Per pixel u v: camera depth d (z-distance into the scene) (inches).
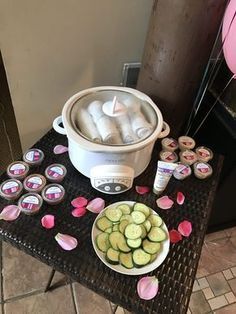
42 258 24.5
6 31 31.6
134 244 24.6
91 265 24.0
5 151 44.2
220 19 27.7
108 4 32.4
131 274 23.6
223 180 39.5
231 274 46.7
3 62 34.2
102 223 26.0
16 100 38.6
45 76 37.0
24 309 40.1
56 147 32.1
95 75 39.3
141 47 37.8
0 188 27.4
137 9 33.8
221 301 43.8
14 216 26.1
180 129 37.6
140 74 33.6
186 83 31.3
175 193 29.8
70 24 32.9
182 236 26.7
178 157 32.6
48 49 34.4
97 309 41.1
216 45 35.1
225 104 37.2
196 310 42.6
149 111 29.3
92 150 25.0
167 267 24.5
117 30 35.1
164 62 29.9
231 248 49.9
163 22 27.5
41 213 26.7
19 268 43.5
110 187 27.2
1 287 41.7
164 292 23.2
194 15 26.0
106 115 27.8
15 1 29.5
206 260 47.9
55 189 27.9
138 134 27.2
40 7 30.6
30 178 28.6
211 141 40.1
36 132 43.7
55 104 40.7
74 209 27.2
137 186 29.7
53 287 42.2
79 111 28.5
